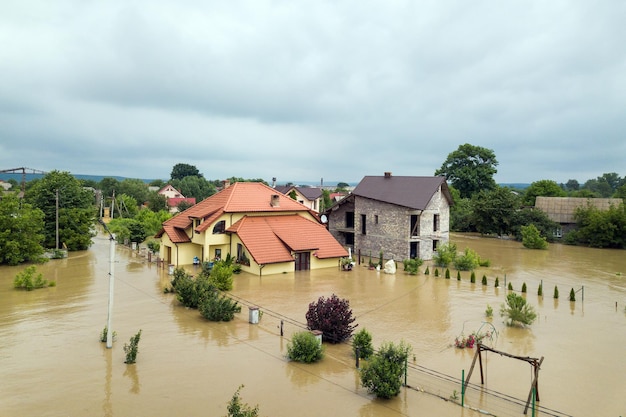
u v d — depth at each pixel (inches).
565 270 1614.2
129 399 583.8
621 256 1991.9
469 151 3757.4
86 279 1299.2
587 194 3998.5
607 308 1073.5
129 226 1967.3
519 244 2359.7
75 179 1919.3
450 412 566.3
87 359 708.7
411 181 1755.7
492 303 1094.4
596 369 701.3
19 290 1162.6
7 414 538.6
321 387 631.8
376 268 1502.2
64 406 562.3
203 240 1441.9
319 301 845.8
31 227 1542.8
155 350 753.0
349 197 1903.3
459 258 1569.9
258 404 577.6
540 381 657.6
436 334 861.2
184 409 561.6
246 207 1512.1
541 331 885.8
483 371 693.3
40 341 784.9
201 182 5684.1
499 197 2630.4
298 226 1566.2
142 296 1104.8
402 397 605.9
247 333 845.2
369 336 741.9
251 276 1360.7
